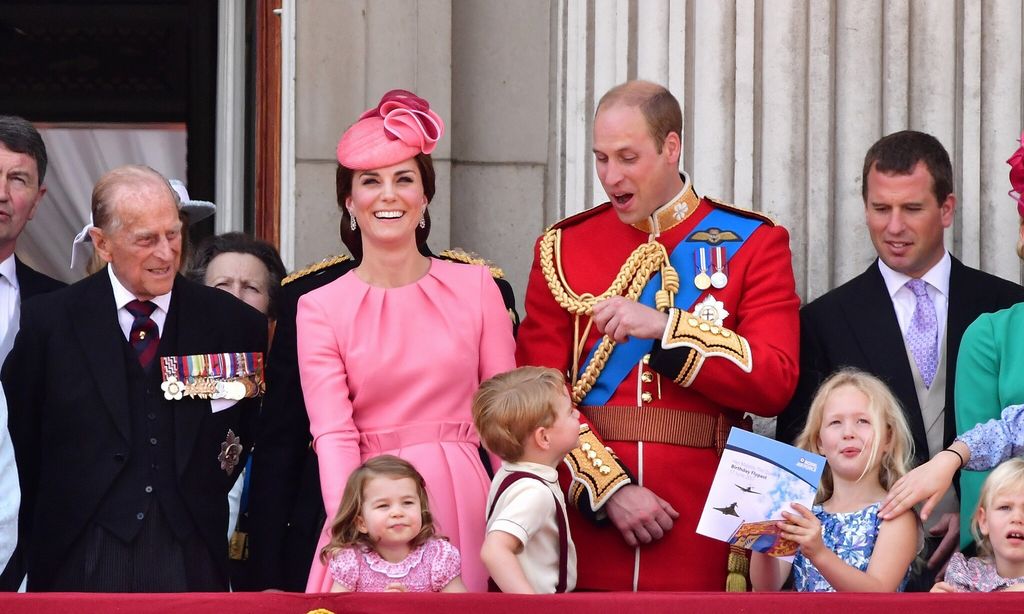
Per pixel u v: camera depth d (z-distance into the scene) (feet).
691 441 60.03
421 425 57.77
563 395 56.24
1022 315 61.93
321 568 56.18
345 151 58.70
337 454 56.59
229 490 62.85
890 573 56.13
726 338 58.65
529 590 53.42
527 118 80.94
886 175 66.90
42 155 69.36
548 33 81.05
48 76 97.60
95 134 97.60
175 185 75.15
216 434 60.64
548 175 80.94
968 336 62.80
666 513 59.00
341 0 79.66
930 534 64.18
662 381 60.49
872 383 59.36
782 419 66.69
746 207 76.54
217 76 92.73
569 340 62.69
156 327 60.64
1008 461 56.70
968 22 77.30
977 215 76.54
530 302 63.93
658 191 61.52
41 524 58.80
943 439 65.51
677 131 61.52
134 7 96.78
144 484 58.85
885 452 58.85
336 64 79.66
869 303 67.46
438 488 56.95
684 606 48.93
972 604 48.73
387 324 58.23
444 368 58.03
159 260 59.36
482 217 80.69
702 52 76.95
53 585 58.39
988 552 57.36
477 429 56.59
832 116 77.10
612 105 60.95
